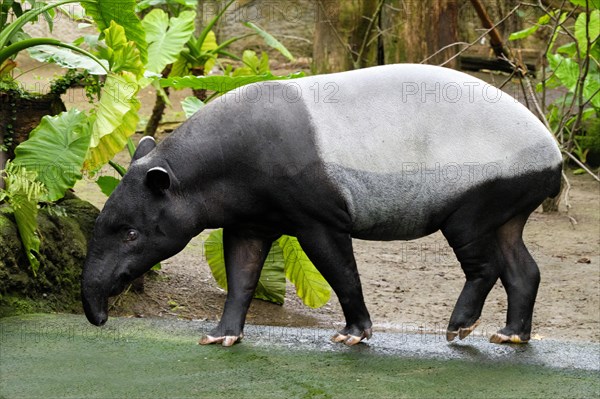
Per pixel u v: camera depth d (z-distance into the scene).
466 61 18.73
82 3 8.51
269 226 6.72
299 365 6.29
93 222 8.98
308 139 6.37
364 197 6.46
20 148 8.00
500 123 6.53
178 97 18.31
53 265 8.21
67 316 7.63
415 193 6.47
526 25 18.11
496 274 6.76
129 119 8.07
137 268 6.39
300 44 21.38
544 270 10.34
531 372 6.25
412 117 6.48
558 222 12.47
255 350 6.64
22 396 5.58
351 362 6.38
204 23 20.34
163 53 11.98
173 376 6.01
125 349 6.61
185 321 7.58
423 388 5.86
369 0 13.49
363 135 6.44
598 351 6.80
